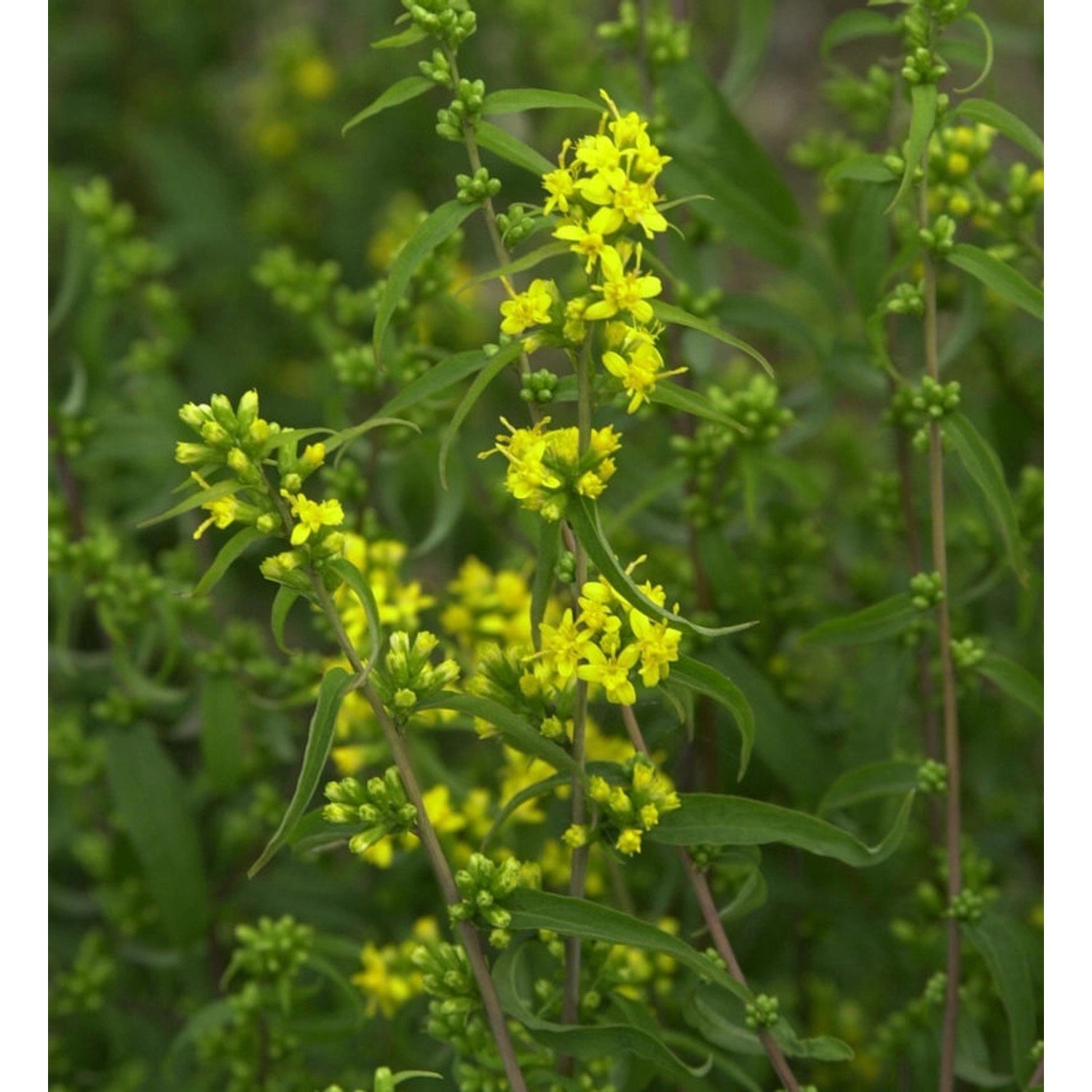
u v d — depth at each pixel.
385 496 0.71
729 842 0.56
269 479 0.58
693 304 0.68
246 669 0.69
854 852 0.56
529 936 0.57
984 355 0.73
